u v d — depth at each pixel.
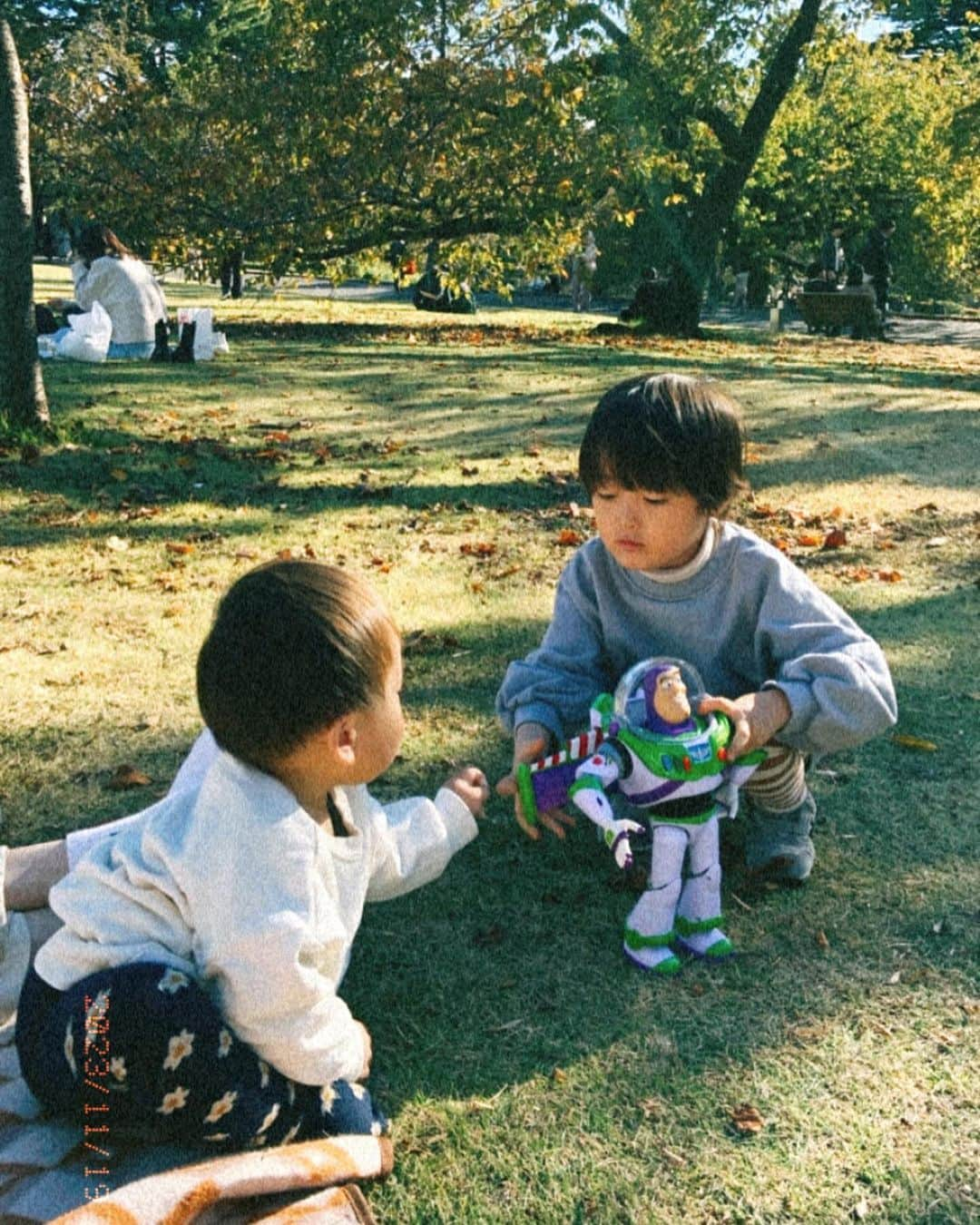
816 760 2.74
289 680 1.78
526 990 2.28
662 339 16.55
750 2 16.95
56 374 9.79
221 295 23.39
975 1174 1.83
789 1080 2.03
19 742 3.30
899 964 2.35
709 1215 1.76
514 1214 1.77
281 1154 1.75
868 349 17.39
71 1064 1.76
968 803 2.97
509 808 2.98
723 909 2.54
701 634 2.54
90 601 4.46
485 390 9.84
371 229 15.82
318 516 5.73
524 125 14.67
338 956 1.85
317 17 14.42
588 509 5.90
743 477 2.38
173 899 1.79
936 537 5.45
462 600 4.52
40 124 15.58
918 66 29.64
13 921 2.16
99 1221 1.58
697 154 17.56
